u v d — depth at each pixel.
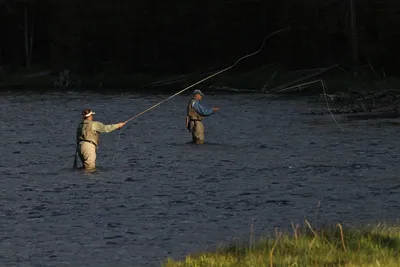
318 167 62.84
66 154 72.75
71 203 48.28
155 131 94.62
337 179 56.72
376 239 33.22
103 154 72.44
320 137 85.75
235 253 32.62
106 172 60.72
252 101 150.25
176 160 67.81
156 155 71.25
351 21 194.62
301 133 90.38
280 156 70.19
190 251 35.94
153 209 46.16
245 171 61.12
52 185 54.97
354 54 193.12
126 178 57.88
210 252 33.72
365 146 76.88
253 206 46.84
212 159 68.31
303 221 42.12
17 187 54.31
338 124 100.06
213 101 152.25
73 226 41.72
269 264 30.00
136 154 72.12
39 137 89.00
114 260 34.75
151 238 38.72
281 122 104.88
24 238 39.09
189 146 78.25
